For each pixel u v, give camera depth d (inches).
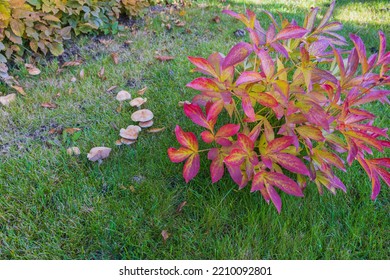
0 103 38.9
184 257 25.7
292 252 26.0
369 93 25.6
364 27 60.0
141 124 35.8
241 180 26.2
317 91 27.3
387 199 30.4
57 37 44.9
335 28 30.0
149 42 52.7
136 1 55.1
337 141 27.4
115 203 29.1
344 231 27.8
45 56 46.2
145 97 41.3
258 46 27.0
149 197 29.9
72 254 25.9
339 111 27.6
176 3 65.2
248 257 25.8
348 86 26.5
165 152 33.6
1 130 36.0
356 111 24.8
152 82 44.1
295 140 25.7
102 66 46.3
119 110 38.8
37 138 35.5
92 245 26.4
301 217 28.5
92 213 28.3
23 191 29.7
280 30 28.0
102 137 35.4
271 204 28.8
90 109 39.4
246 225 27.8
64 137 34.9
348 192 30.5
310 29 29.9
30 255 25.5
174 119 37.6
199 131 35.6
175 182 31.3
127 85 43.5
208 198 29.9
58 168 32.0
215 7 65.4
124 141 33.9
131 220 27.7
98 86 42.5
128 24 56.7
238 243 26.2
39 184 30.1
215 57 27.8
